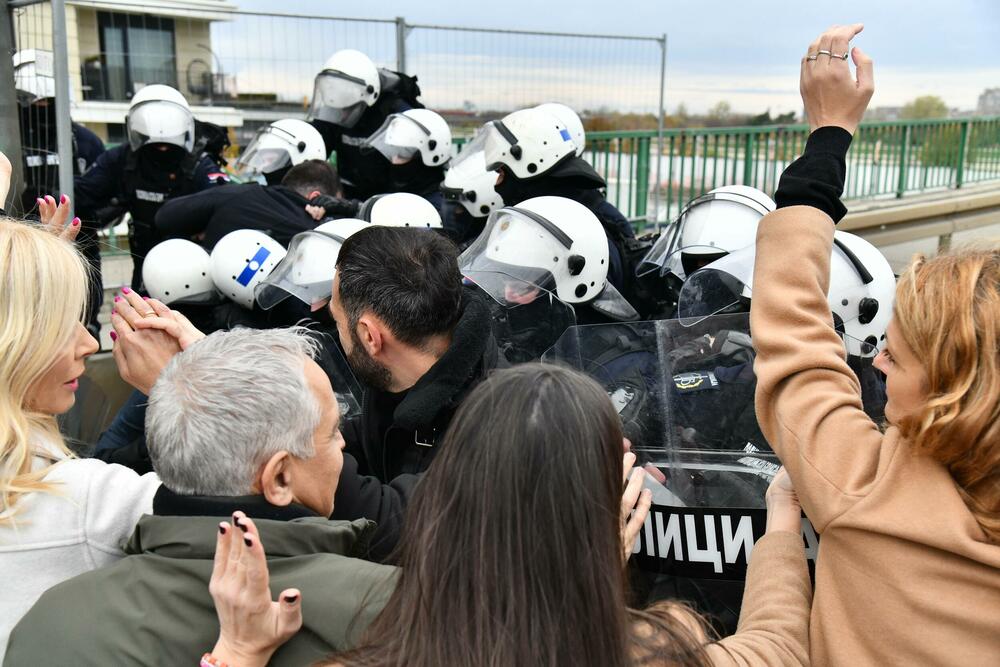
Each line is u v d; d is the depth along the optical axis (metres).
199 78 6.14
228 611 1.08
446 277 1.87
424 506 0.98
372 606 1.13
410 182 5.37
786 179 1.37
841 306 2.10
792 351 1.23
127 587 1.20
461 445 0.97
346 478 1.52
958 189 8.78
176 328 1.68
